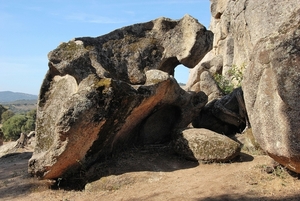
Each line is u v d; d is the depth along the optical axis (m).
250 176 6.00
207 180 6.19
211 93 12.36
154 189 6.04
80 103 6.02
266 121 5.11
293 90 4.50
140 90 7.00
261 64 5.16
